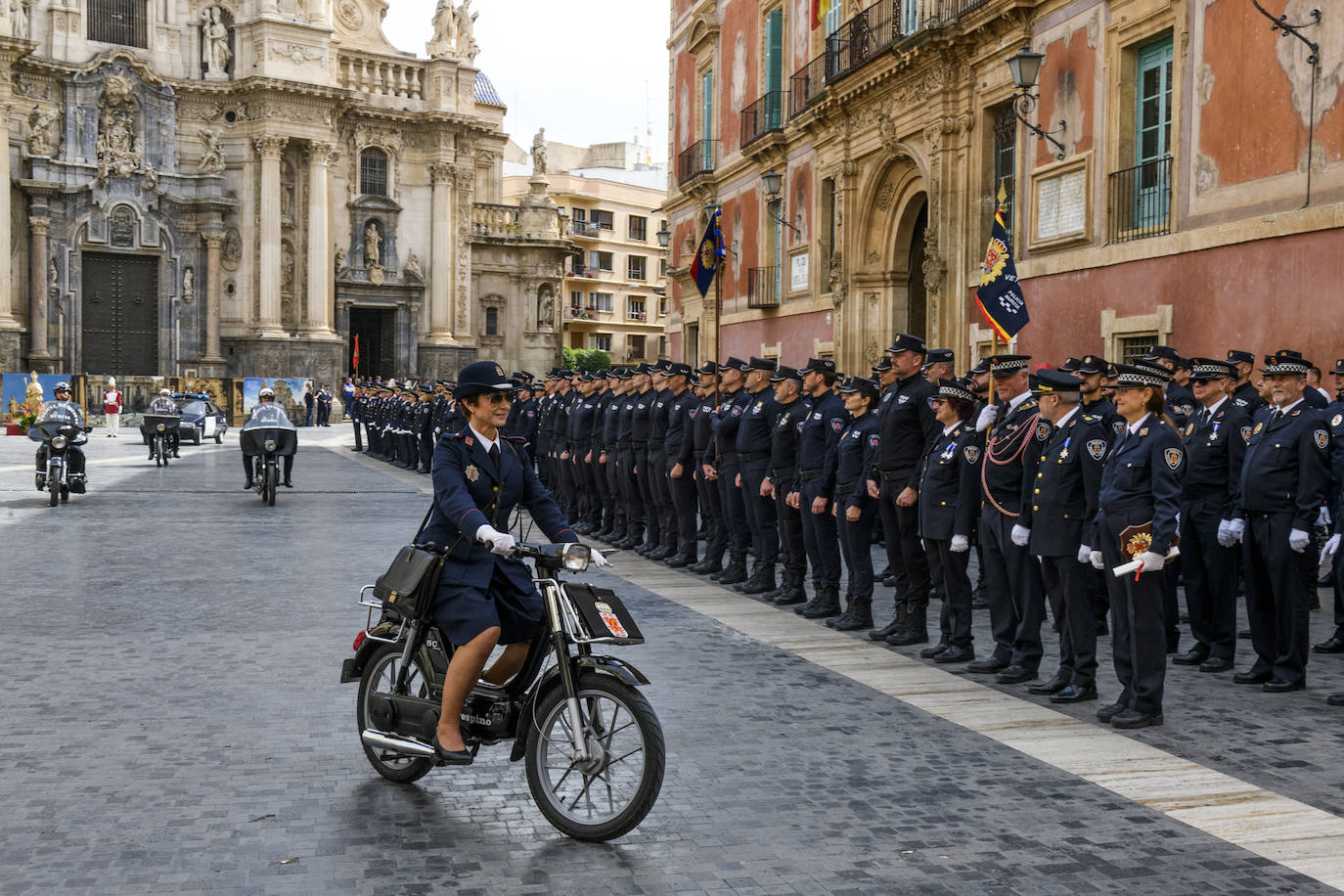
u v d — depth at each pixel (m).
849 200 24.70
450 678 5.77
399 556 6.02
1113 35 16.17
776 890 4.97
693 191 34.97
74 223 48.09
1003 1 18.38
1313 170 12.76
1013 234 18.80
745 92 31.14
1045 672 9.04
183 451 35.03
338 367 52.12
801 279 27.77
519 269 60.97
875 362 24.31
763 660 9.27
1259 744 7.11
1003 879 5.09
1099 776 6.50
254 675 8.52
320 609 11.01
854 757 6.78
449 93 56.50
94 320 49.22
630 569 14.14
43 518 18.02
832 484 10.93
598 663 5.52
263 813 5.81
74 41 48.12
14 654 9.11
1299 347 12.91
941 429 9.48
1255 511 8.57
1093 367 8.58
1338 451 10.49
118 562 13.80
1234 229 13.79
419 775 6.17
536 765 5.63
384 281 55.28
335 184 54.00
